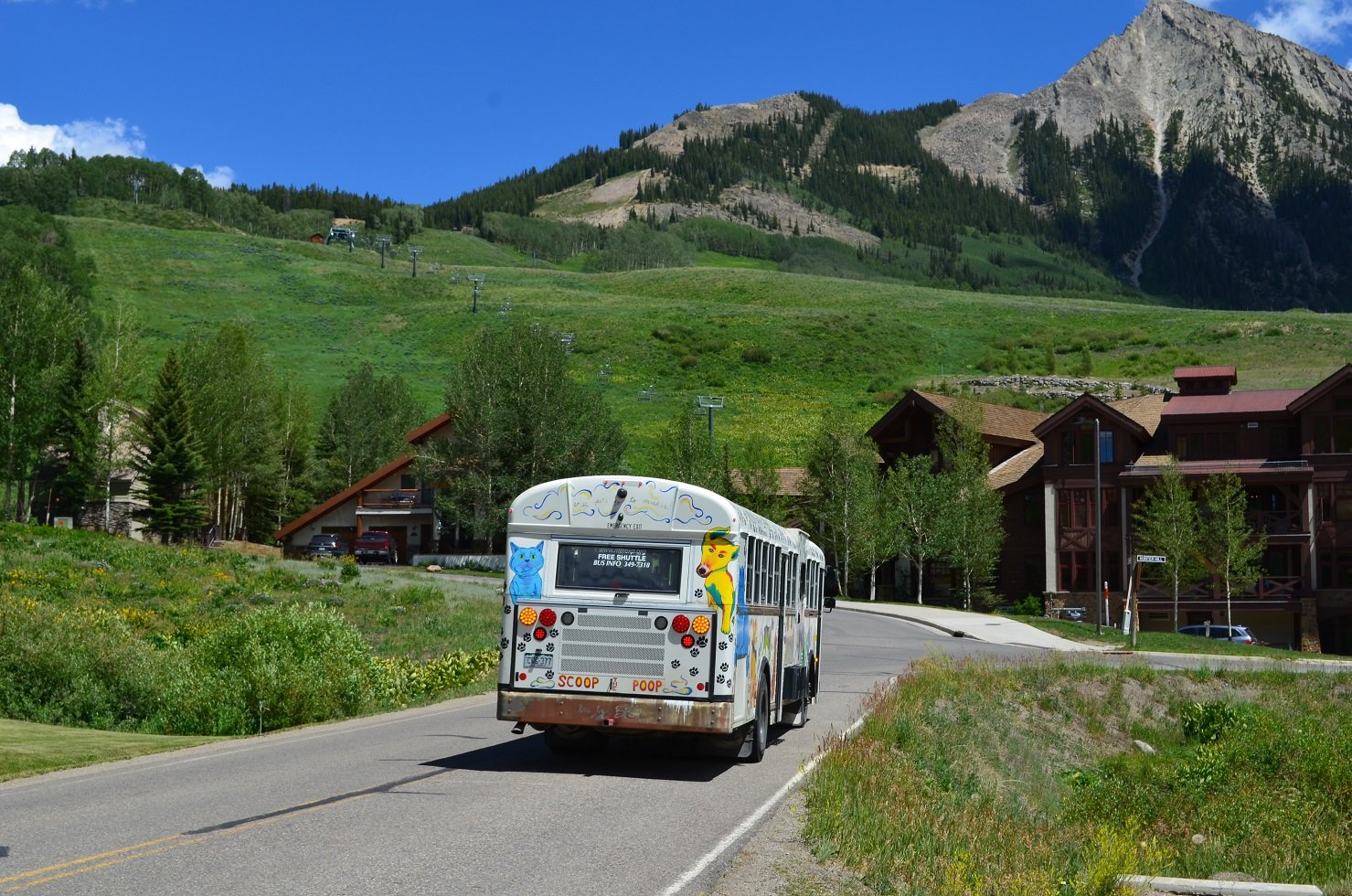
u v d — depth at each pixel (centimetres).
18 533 4197
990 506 5506
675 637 1341
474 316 13450
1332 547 5031
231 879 814
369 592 4141
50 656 1952
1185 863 1436
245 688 1923
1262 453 5262
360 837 959
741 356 11769
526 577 1377
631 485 1371
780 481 6569
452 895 776
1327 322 11694
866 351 11925
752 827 1039
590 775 1333
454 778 1292
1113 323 12962
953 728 1970
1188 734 2683
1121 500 5381
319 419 9769
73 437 6425
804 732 1761
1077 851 1217
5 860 871
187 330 12781
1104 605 5341
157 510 6262
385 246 19350
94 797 1169
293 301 14562
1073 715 2641
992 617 4900
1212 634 4716
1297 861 1529
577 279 18100
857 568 5788
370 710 2100
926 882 888
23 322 6388
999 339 12494
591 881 822
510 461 6462
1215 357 10750
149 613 3095
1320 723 2638
